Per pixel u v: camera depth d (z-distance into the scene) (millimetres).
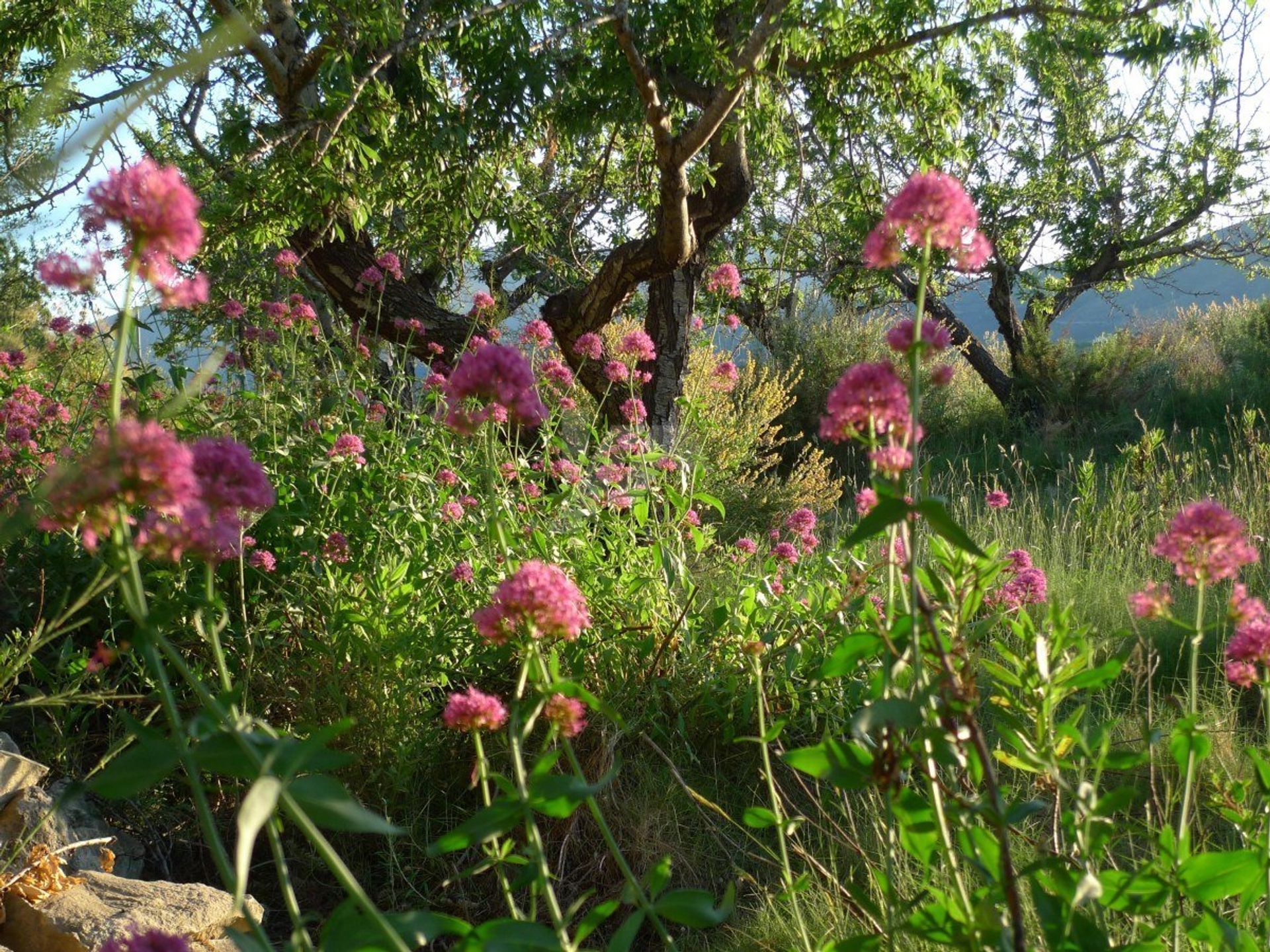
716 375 4844
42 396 4617
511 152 7562
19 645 3039
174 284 1190
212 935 2535
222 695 1191
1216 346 14242
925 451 11625
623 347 4570
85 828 2965
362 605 3307
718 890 3037
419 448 4020
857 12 7266
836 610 3287
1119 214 15758
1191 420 11305
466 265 9758
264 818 905
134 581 1082
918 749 1348
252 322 5461
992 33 7848
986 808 1246
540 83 6730
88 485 1045
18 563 3537
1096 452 10961
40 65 7211
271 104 7051
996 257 14750
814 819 3217
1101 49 7250
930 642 1453
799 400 11883
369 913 1002
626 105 7469
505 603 1460
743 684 3463
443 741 3326
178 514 1152
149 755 1035
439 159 7094
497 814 1341
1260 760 1650
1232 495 6199
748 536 7500
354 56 6012
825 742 1354
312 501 3602
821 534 6750
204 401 3945
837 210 9438
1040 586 3172
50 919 2381
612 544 3898
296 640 3383
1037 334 13258
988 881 1476
